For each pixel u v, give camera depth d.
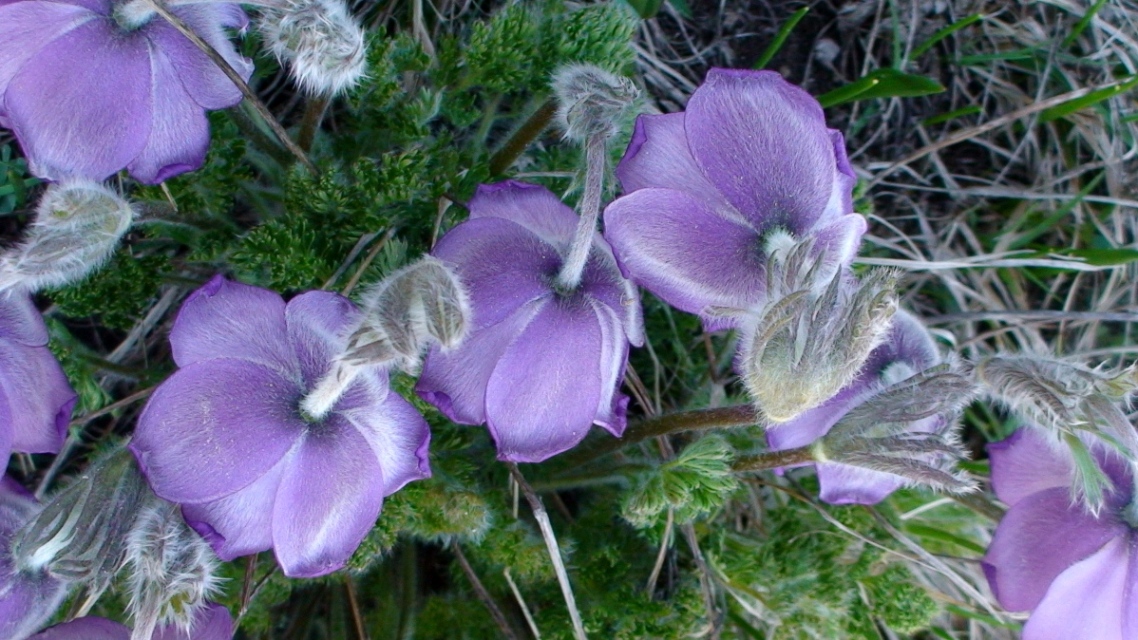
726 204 0.31
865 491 0.34
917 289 0.47
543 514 0.36
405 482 0.31
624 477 0.38
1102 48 0.46
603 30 0.37
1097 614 0.33
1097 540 0.33
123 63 0.31
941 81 0.46
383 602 0.40
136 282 0.37
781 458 0.33
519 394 0.30
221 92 0.32
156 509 0.30
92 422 0.42
